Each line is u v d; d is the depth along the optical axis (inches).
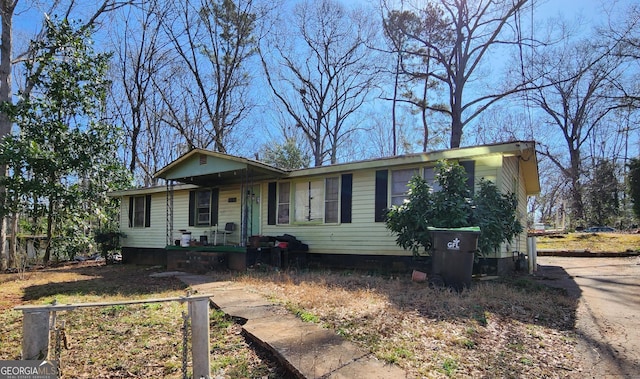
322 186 430.9
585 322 199.6
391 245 378.3
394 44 936.3
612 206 1258.6
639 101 837.2
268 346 152.3
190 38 890.7
